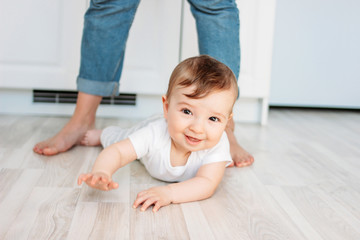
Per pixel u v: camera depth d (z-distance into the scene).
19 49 1.77
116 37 1.31
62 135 1.32
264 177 1.19
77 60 1.81
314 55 2.30
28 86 1.81
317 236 0.84
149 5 1.80
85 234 0.79
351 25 2.27
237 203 0.99
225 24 1.26
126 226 0.83
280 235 0.83
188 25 1.83
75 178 1.08
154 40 1.83
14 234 0.77
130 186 1.06
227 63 1.28
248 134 1.75
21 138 1.45
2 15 1.73
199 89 0.95
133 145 1.06
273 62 2.29
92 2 1.28
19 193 0.96
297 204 1.00
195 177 1.02
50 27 1.77
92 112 1.40
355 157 1.46
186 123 0.97
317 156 1.45
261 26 1.89
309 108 2.49
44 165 1.17
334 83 2.34
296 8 2.22
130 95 1.93
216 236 0.82
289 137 1.73
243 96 1.95
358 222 0.92
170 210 0.93
